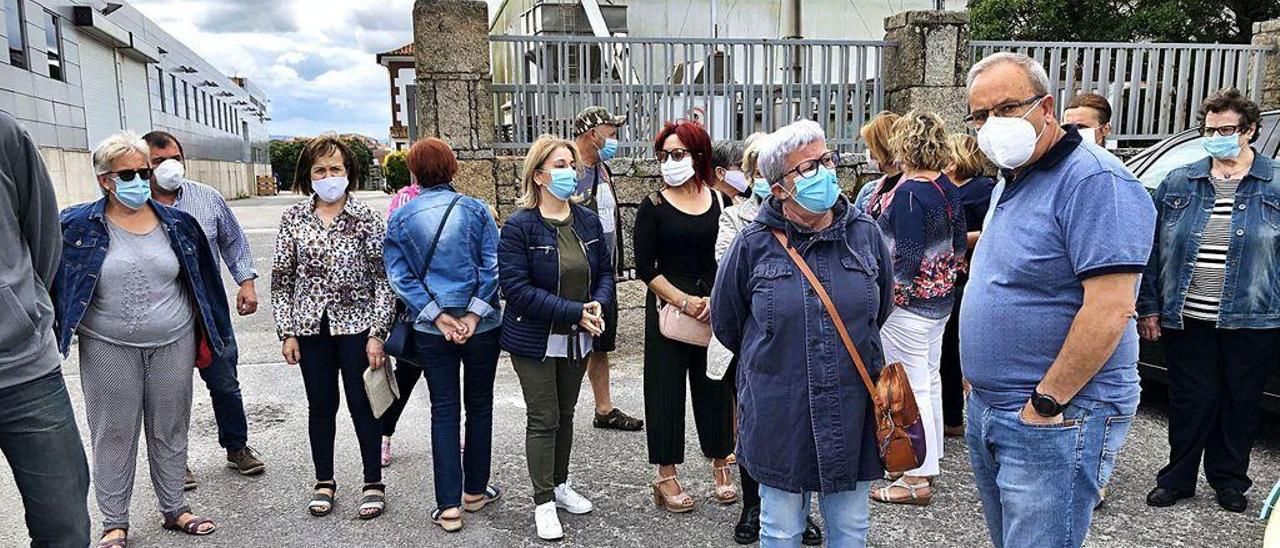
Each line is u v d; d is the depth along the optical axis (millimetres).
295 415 4980
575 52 6703
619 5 9641
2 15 18172
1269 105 7641
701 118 6781
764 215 2480
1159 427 4527
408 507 3678
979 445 2363
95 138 25203
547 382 3355
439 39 6219
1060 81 7598
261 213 26125
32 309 2375
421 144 3477
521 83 6535
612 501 3730
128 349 3205
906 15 6953
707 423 3590
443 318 3291
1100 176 1989
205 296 3459
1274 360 3748
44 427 2422
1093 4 12102
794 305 2365
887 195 3635
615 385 5531
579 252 3418
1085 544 3205
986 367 2217
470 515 3605
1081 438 2098
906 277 3400
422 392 5445
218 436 4191
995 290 2182
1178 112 7645
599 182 4711
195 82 40438
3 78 18094
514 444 4449
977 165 4141
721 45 6922
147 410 3334
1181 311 3402
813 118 7160
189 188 3949
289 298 3553
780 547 2488
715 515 3582
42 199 2453
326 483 3656
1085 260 1975
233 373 3936
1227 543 3201
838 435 2359
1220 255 3326
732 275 2541
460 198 3438
